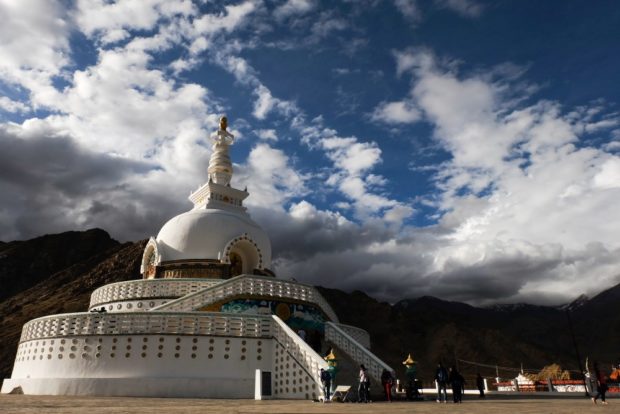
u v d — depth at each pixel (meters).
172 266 31.36
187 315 21.67
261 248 34.22
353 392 18.25
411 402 18.09
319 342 24.88
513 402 17.86
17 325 88.56
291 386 20.05
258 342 21.88
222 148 43.03
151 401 16.23
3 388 23.78
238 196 39.88
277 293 26.09
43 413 10.01
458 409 12.52
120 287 29.64
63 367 21.47
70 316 22.36
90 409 11.48
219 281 28.64
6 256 143.25
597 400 19.62
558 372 72.81
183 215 34.41
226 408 12.27
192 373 20.78
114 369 20.84
